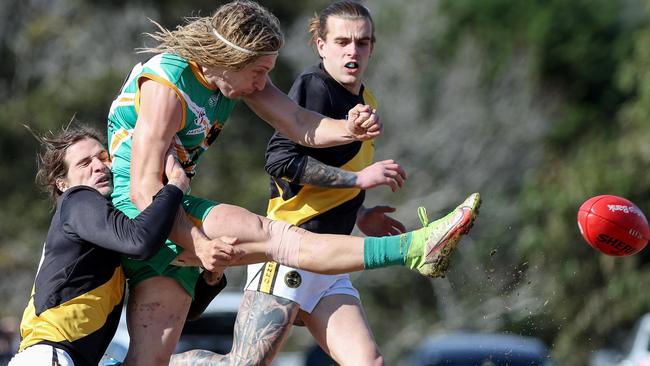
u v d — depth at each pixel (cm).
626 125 7975
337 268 1911
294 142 2164
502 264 8081
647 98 7538
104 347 1975
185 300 2053
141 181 1916
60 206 1966
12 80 9769
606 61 9869
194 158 2066
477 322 7581
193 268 2069
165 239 1872
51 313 1909
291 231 1939
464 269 8150
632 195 7719
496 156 9062
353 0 2289
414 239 1897
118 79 8838
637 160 7725
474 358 5084
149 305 2023
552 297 6881
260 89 2030
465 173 8969
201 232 1941
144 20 9762
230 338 5019
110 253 1980
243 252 1938
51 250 1948
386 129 9150
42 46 9806
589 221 2202
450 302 8056
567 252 7662
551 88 9931
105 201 1931
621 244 2186
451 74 9419
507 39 9969
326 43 2208
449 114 9200
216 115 2044
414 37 9531
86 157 2050
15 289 8319
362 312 2195
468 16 10056
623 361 6297
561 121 9425
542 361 4872
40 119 8538
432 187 8856
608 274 7519
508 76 9569
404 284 8625
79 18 9925
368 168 2131
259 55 1950
